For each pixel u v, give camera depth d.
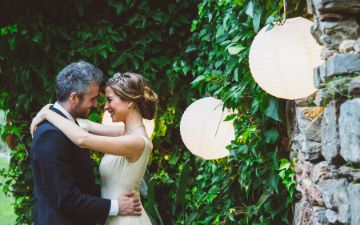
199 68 3.66
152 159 4.17
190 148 3.06
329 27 1.87
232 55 2.99
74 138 2.48
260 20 2.59
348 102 1.65
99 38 4.05
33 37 4.00
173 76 4.03
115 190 2.69
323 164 2.15
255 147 2.82
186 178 3.34
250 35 2.75
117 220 2.60
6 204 7.27
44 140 2.48
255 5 2.57
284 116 2.67
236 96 2.68
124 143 2.59
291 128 2.64
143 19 4.00
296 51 2.04
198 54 3.95
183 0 4.00
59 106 2.64
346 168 1.74
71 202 2.46
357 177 1.69
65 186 2.46
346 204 1.74
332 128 1.80
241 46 2.72
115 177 2.69
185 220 3.92
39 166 2.48
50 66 4.14
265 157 2.82
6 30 4.04
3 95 4.25
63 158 2.48
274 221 2.88
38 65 4.09
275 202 2.83
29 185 4.32
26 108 4.13
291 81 2.07
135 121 2.73
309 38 2.05
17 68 4.11
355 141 1.60
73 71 2.63
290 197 2.69
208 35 3.65
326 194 1.95
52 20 4.08
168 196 4.18
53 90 4.10
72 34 4.12
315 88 2.08
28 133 4.27
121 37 4.04
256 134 2.80
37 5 4.04
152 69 4.05
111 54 4.11
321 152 2.11
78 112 2.66
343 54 1.72
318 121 2.23
